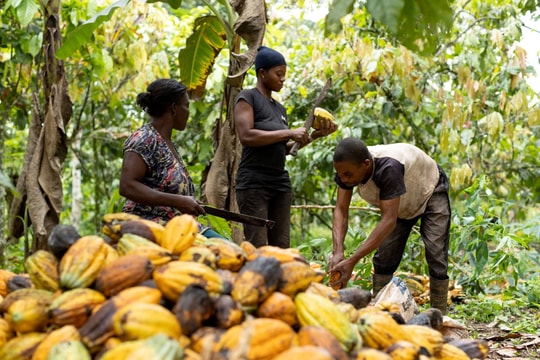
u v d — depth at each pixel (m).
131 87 7.87
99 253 2.27
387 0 1.86
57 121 4.83
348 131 6.90
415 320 2.67
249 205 4.43
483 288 6.24
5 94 6.80
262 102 4.45
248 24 4.68
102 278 2.17
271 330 1.93
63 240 2.32
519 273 5.39
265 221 3.87
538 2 3.84
